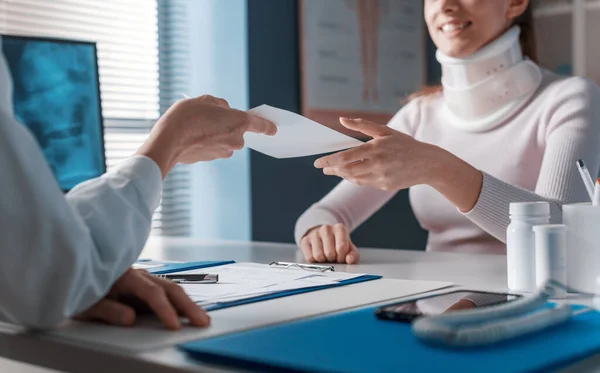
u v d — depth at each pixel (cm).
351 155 106
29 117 126
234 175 270
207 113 76
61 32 247
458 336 53
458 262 122
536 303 62
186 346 56
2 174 57
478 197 118
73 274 60
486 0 163
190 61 275
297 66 279
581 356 52
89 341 61
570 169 148
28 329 66
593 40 321
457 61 171
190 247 157
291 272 103
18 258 58
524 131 172
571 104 161
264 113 94
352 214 175
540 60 326
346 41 296
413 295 83
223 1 266
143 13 268
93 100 136
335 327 62
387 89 315
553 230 81
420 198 187
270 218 273
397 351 53
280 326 63
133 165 70
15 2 235
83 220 63
